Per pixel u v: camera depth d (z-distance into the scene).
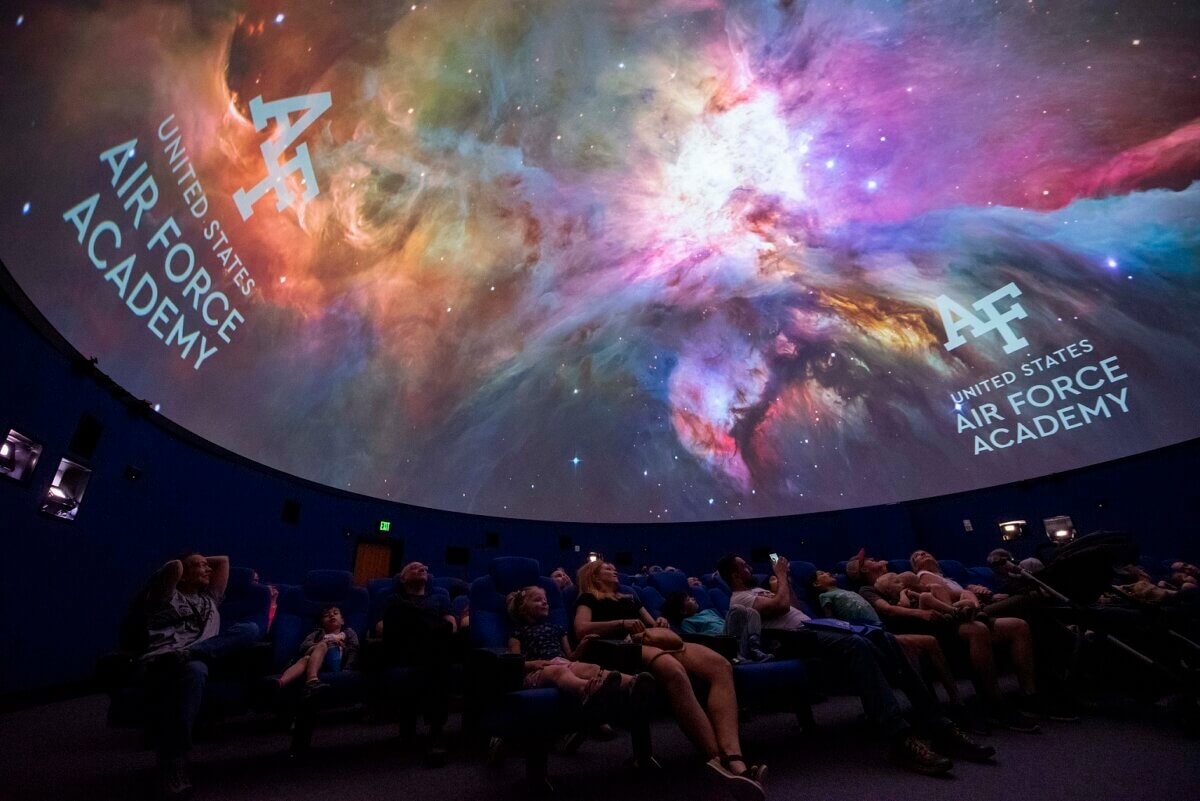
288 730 3.58
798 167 9.41
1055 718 3.23
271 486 7.46
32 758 2.82
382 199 8.48
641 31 8.55
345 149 7.75
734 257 10.56
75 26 4.27
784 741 3.05
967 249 8.79
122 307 5.26
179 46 5.30
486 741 3.20
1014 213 8.27
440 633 3.07
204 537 6.32
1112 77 7.07
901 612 3.53
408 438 9.67
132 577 5.29
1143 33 6.71
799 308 10.62
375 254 8.72
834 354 10.52
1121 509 7.50
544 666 2.50
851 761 2.61
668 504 11.45
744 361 11.21
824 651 2.87
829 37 8.31
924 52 7.97
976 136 8.22
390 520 9.27
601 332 11.30
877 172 9.02
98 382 4.81
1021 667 3.31
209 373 6.66
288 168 7.08
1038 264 8.20
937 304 9.30
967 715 3.04
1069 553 3.62
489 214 9.65
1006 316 8.61
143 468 5.45
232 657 2.69
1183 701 2.96
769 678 2.60
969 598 3.42
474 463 10.44
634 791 2.29
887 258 9.50
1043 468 8.35
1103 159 7.44
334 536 8.41
